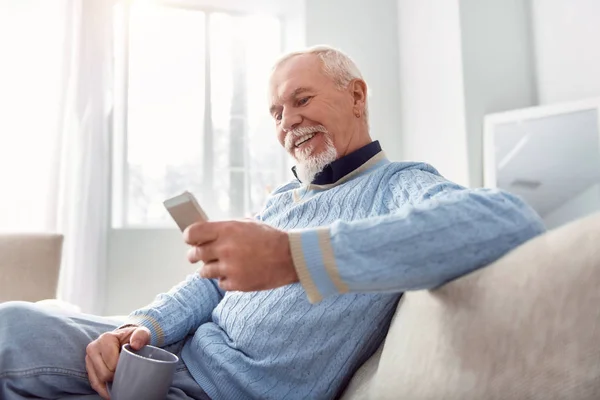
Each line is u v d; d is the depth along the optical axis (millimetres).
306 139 1022
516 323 438
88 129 2418
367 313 743
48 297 1734
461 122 2283
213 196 2855
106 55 2514
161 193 2805
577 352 389
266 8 2900
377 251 528
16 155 2369
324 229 559
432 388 503
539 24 2334
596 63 2053
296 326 767
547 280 428
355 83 1048
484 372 452
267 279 543
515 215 548
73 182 2391
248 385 766
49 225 2316
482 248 522
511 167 2158
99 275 2420
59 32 2438
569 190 1974
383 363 619
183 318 947
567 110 2020
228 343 856
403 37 2742
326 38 2652
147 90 2822
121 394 665
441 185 706
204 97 2881
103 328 848
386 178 868
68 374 763
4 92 2371
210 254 543
